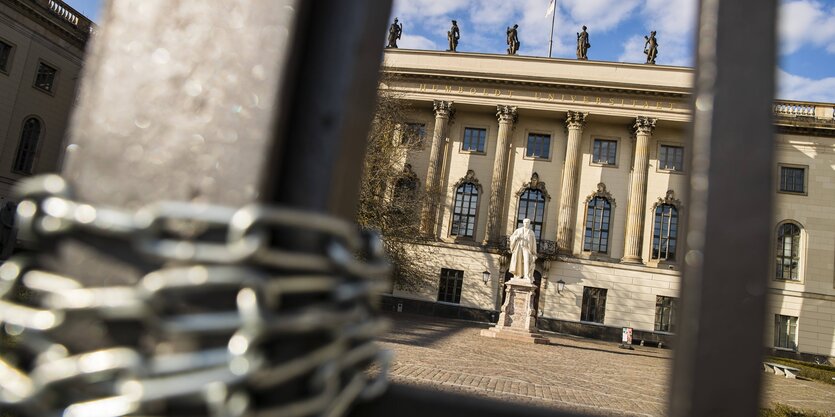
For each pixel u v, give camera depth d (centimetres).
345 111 67
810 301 3878
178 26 69
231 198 63
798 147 4091
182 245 56
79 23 3459
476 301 3997
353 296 66
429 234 4103
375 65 76
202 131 65
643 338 3841
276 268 60
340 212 70
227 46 67
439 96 4284
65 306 56
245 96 65
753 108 66
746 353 62
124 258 61
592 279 3994
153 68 69
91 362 56
